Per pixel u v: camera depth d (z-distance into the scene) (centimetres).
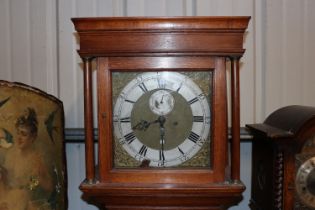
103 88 102
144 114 105
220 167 103
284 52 146
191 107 104
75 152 148
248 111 147
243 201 149
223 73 102
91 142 105
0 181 97
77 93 146
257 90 147
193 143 105
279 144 106
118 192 102
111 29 99
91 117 105
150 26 99
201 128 104
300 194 108
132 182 104
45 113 115
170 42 100
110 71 103
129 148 105
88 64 103
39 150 110
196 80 104
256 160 132
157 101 104
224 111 102
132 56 101
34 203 106
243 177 148
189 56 101
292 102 147
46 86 146
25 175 104
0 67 147
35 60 146
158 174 104
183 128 104
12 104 102
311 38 146
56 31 145
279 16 145
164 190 102
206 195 103
